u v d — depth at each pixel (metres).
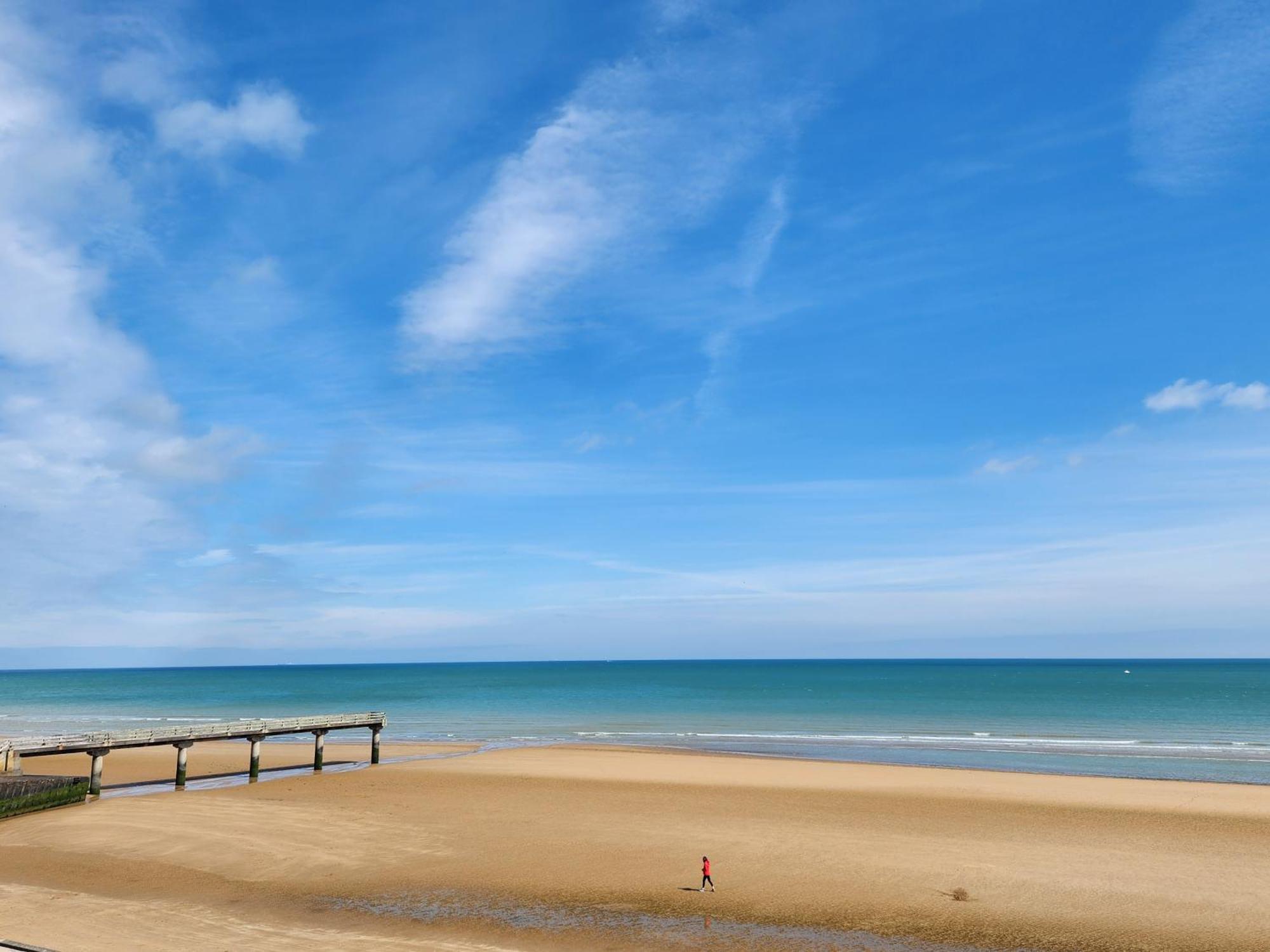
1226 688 163.50
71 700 143.12
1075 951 21.39
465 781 46.50
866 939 22.27
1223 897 25.39
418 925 23.11
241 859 29.58
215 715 105.75
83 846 31.19
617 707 115.88
